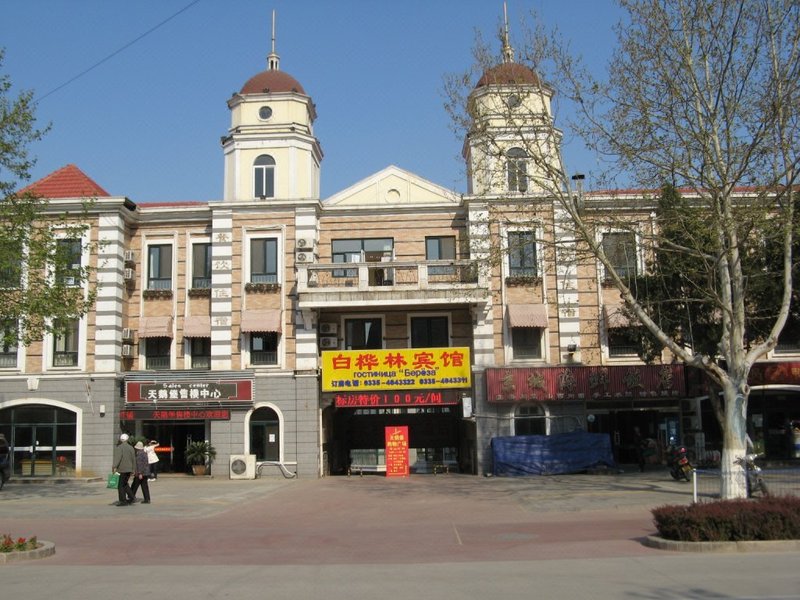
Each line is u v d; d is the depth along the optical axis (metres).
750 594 8.78
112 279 29.81
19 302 22.70
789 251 18.41
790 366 27.88
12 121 22.69
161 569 11.20
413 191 31.39
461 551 12.63
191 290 30.86
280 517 17.95
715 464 27.03
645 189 20.55
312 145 31.86
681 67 18.44
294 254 30.22
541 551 12.40
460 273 29.33
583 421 28.89
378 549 13.02
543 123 20.72
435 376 29.08
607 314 28.92
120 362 29.94
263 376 29.59
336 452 32.75
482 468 28.55
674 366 28.50
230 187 31.45
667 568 10.52
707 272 19.08
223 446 29.36
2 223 23.45
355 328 30.53
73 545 13.83
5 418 29.34
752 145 17.64
